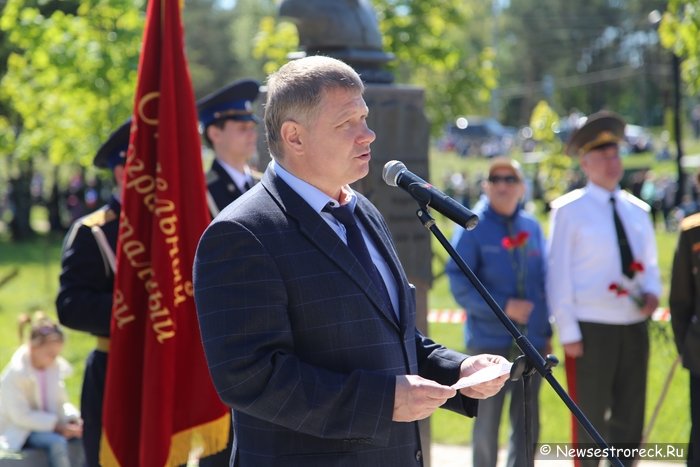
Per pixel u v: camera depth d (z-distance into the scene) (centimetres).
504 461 719
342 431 286
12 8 1244
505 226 637
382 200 584
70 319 492
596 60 6944
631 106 7069
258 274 290
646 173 3312
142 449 458
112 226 506
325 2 588
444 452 759
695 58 953
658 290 633
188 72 477
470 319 633
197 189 471
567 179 2434
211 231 296
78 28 1230
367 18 599
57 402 637
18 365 630
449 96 1488
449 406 325
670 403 802
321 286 295
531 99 7044
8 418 623
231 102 535
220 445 472
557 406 836
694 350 571
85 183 3466
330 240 300
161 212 462
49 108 1345
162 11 474
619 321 615
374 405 284
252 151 542
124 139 518
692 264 577
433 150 6969
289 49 1323
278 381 283
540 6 6931
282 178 307
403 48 1280
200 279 295
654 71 6291
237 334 287
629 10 6444
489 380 296
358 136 301
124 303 469
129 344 470
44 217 4659
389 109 584
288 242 296
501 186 634
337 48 592
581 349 618
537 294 639
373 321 301
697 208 635
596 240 619
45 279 2164
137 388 471
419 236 595
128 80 1224
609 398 621
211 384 470
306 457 296
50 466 618
